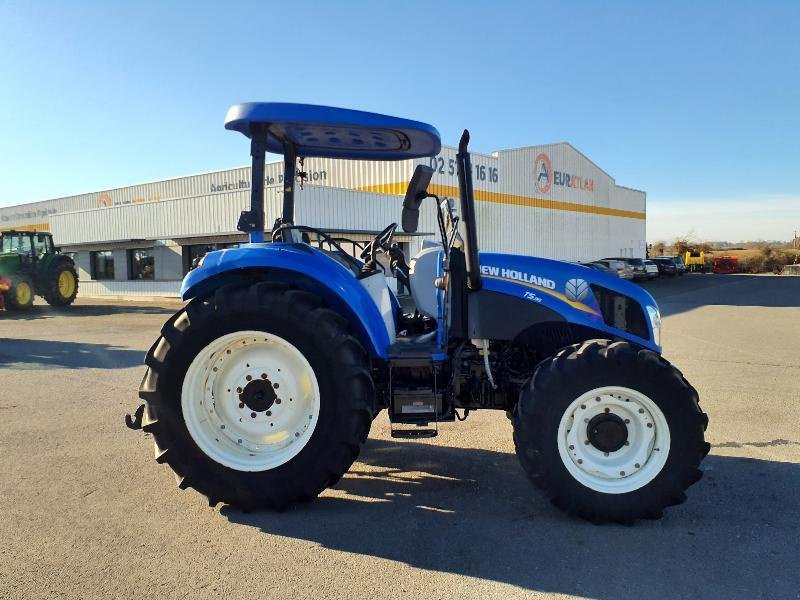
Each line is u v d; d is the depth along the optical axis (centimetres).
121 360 838
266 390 344
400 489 370
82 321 1427
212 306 334
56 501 346
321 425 329
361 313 344
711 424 512
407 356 352
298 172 446
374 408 352
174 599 246
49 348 955
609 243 4100
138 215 2334
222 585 257
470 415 550
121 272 2520
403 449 450
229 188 2747
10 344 1005
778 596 250
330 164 2431
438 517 328
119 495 356
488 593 252
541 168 3203
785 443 461
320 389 329
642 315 377
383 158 441
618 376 320
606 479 322
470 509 339
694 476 317
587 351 326
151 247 2416
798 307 1733
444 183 2380
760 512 336
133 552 287
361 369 330
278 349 344
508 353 389
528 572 269
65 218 2605
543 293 370
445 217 397
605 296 375
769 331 1178
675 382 320
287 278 358
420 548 291
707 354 891
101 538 301
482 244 2758
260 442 345
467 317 372
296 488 329
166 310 1775
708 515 332
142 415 360
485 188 2761
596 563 277
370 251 434
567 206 3484
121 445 450
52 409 555
